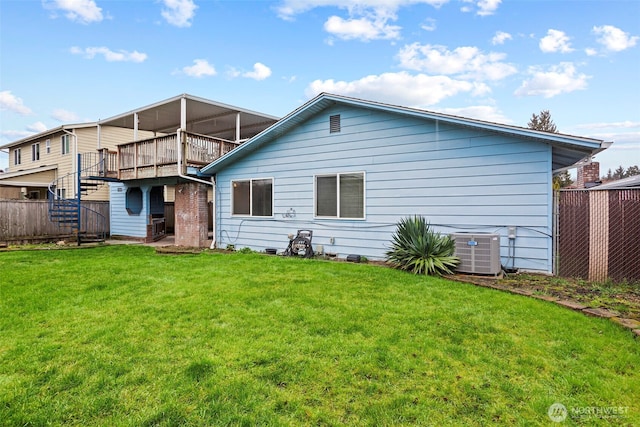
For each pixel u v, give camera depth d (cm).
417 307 427
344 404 235
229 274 637
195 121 1379
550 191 596
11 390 251
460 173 682
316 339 336
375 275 605
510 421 217
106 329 367
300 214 919
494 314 399
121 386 257
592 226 580
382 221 780
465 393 246
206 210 1153
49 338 347
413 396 243
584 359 293
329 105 852
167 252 988
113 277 624
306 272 645
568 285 529
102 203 1508
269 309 427
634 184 1112
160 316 406
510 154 631
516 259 628
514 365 285
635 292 493
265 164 988
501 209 640
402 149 751
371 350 311
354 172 821
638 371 274
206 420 219
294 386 256
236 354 305
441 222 704
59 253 983
